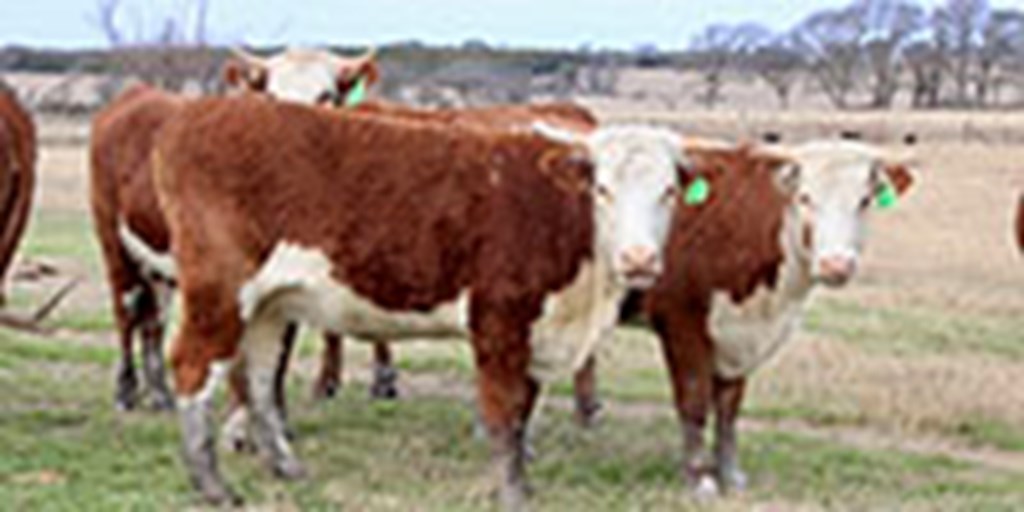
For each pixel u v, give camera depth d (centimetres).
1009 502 902
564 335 826
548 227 803
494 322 805
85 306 1545
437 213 800
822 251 848
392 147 810
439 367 1293
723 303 883
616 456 996
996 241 2512
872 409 1142
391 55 6134
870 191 859
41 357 1264
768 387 1220
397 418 1091
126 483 855
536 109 1152
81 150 4028
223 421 1043
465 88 5712
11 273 1717
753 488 916
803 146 884
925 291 1870
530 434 1006
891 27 8106
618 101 6869
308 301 820
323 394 1154
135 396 1080
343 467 928
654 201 789
